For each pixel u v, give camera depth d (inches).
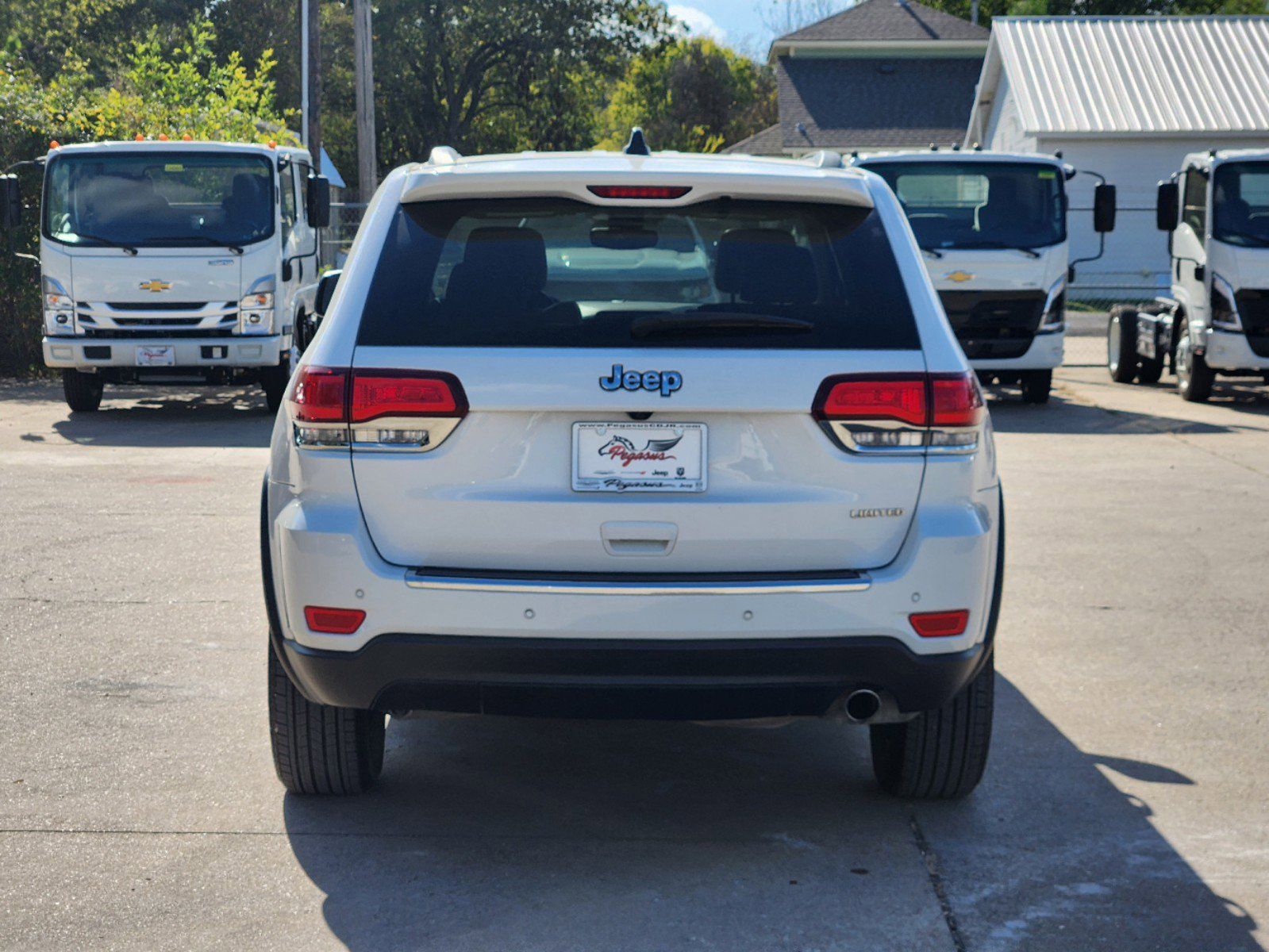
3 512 378.9
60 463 469.1
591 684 154.0
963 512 158.7
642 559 154.3
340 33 2395.4
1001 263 648.4
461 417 153.3
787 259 163.2
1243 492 431.5
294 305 629.0
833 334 157.4
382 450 154.3
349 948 145.6
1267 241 649.6
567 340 154.4
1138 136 1375.5
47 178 598.2
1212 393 734.5
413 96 2428.6
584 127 2765.7
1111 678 244.2
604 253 163.8
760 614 152.9
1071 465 486.6
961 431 158.1
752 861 168.9
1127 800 189.2
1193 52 1488.7
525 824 179.6
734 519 154.2
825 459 155.3
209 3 2377.0
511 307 157.3
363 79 1190.9
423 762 203.0
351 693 158.6
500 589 151.8
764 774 200.5
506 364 153.2
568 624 151.9
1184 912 156.1
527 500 153.5
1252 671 248.1
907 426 156.1
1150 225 1398.9
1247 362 652.1
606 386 152.0
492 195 161.9
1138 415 639.8
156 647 254.1
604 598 151.5
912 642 156.6
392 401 153.6
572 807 186.1
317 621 155.9
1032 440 552.7
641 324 153.9
